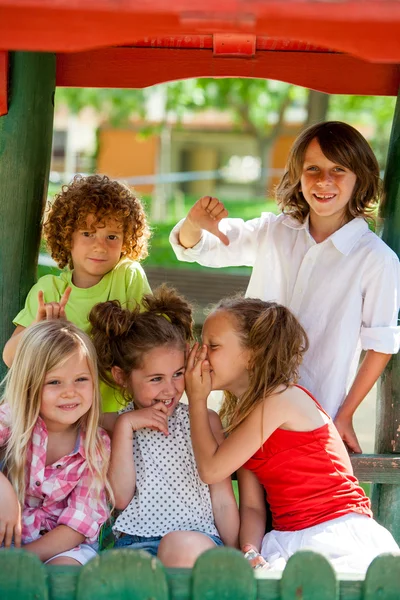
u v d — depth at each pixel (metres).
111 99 17.03
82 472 2.48
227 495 2.65
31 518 2.44
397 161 3.10
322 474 2.57
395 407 3.05
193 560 2.32
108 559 1.88
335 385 2.96
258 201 16.89
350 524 2.49
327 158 2.96
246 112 18.89
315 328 2.98
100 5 1.73
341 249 2.97
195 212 3.09
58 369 2.41
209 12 1.73
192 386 2.61
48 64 3.10
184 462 2.66
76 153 23.78
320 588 1.89
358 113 17.56
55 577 1.92
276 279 3.14
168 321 2.74
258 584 1.91
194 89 15.20
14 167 2.99
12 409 2.46
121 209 3.04
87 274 3.07
